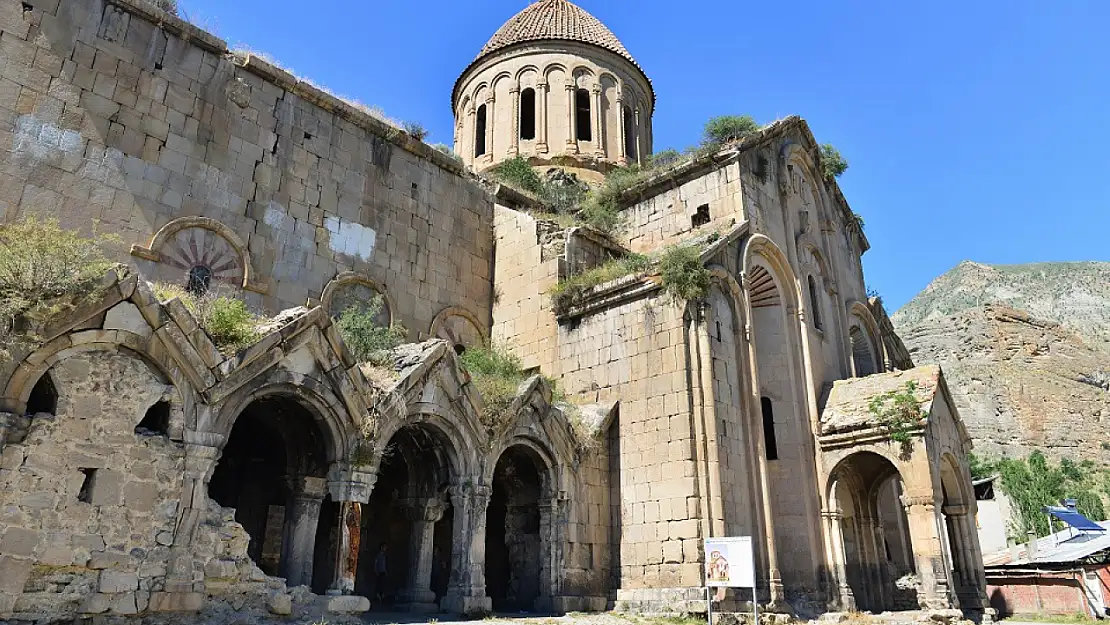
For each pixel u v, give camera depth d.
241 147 19.98
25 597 10.12
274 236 20.17
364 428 14.67
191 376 12.47
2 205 15.56
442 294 24.27
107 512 11.09
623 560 19.41
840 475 23.66
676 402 19.53
